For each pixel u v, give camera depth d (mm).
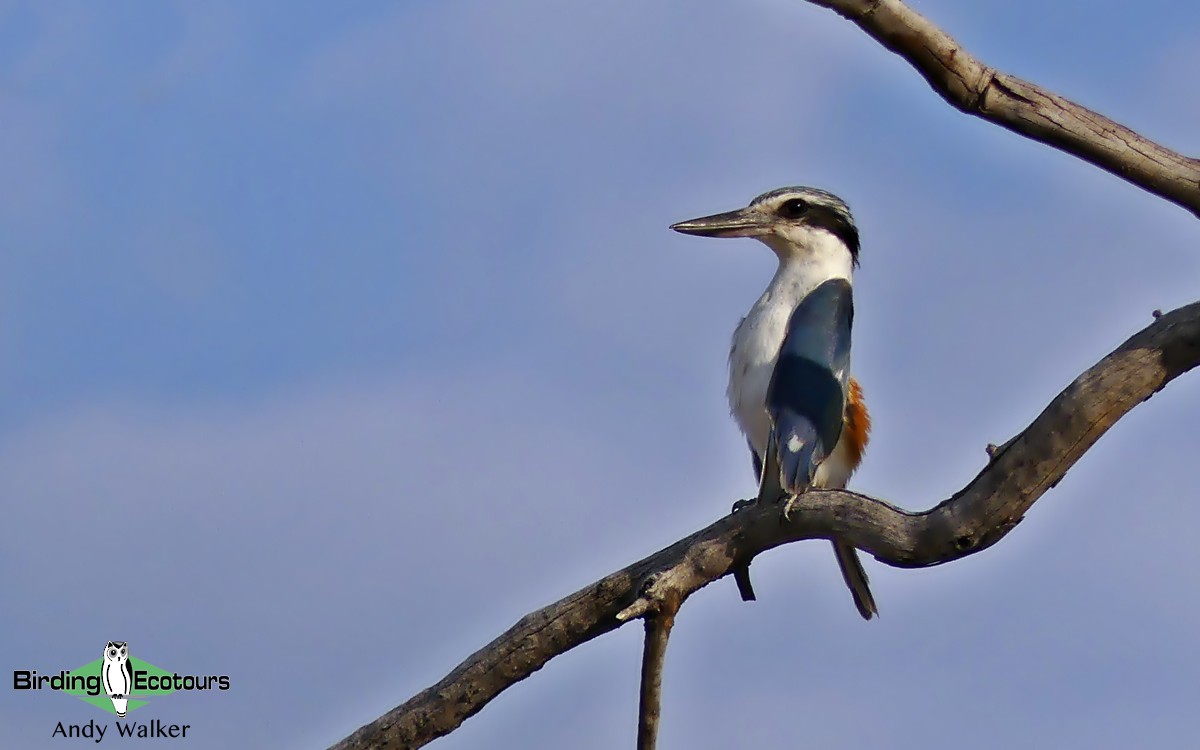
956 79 8930
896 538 10242
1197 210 9359
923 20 8641
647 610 10766
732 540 11008
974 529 9867
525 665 11430
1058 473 9555
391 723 11594
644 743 10867
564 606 11320
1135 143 9188
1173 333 9289
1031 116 9070
